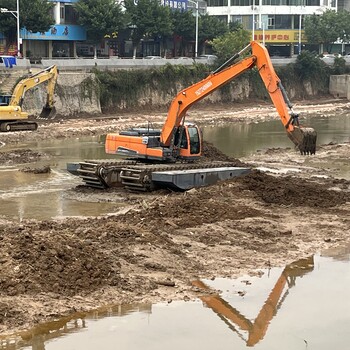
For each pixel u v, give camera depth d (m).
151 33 102.38
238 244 27.98
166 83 91.44
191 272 24.59
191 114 84.88
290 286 23.61
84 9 94.12
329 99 115.06
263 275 24.62
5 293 21.06
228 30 113.19
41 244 23.42
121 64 87.00
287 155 54.59
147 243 26.70
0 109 60.28
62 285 21.94
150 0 102.56
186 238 28.28
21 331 19.41
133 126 69.69
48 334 19.34
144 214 31.38
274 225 30.88
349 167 49.44
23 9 85.31
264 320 20.81
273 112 90.12
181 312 21.17
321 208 34.84
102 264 23.45
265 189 37.56
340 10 140.88
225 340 19.39
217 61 102.62
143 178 37.31
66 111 75.69
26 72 74.50
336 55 123.50
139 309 21.27
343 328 20.34
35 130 63.16
